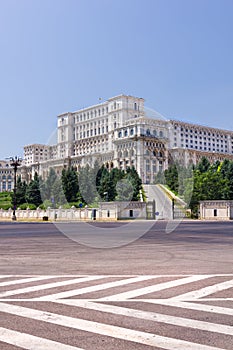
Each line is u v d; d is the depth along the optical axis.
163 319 5.07
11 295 6.47
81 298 6.25
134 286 7.14
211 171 58.66
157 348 4.02
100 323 4.90
